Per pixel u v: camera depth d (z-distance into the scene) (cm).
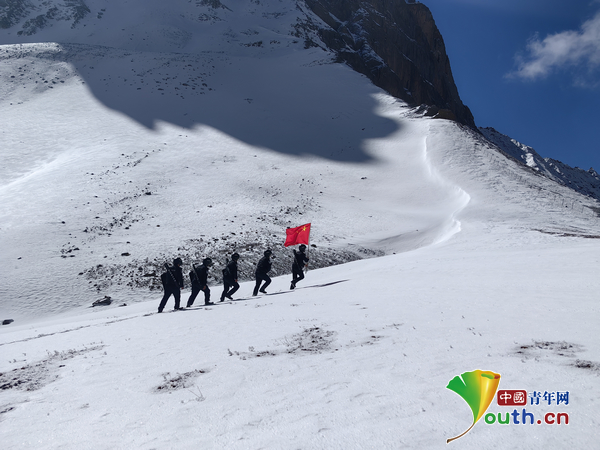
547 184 4853
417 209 4262
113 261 2816
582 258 1256
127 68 9138
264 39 12688
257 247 3088
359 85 9300
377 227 3781
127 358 604
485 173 4894
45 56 9438
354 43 14862
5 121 6488
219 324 845
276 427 303
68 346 779
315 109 7888
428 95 15725
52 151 5644
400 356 459
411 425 282
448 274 1225
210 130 6712
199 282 1477
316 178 5200
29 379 538
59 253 2920
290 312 899
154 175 4872
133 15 14612
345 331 632
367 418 301
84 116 6888
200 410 356
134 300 2375
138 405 388
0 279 2516
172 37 13025
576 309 614
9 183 4662
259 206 4178
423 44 18150
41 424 357
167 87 8331
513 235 2525
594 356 382
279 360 504
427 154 5634
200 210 3984
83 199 4038
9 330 1828
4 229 3291
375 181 5178
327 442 268
